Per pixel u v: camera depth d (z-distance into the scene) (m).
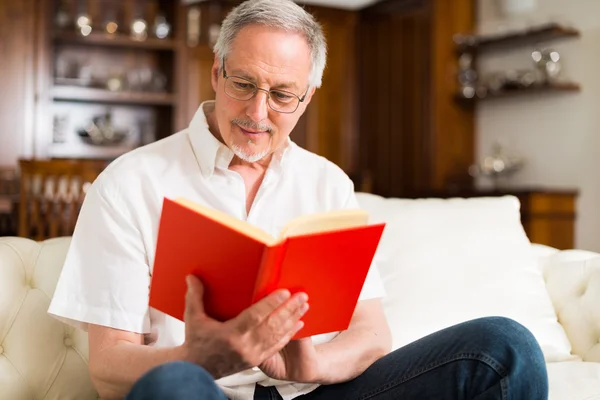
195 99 6.23
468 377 1.21
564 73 5.00
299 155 1.52
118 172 1.35
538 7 5.19
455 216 1.96
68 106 6.04
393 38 6.29
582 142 4.88
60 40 5.91
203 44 6.23
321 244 1.02
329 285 1.09
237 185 1.42
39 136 5.71
